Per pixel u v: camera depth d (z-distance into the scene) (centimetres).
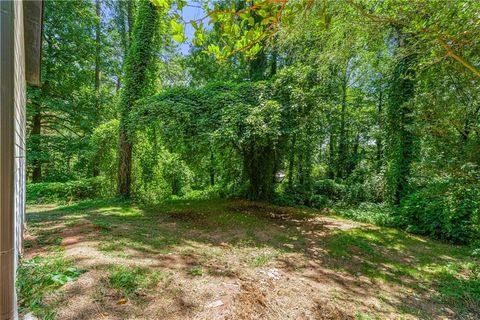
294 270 322
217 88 770
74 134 1102
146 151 851
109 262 249
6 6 114
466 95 313
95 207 650
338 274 327
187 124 677
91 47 1027
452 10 227
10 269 118
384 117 806
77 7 990
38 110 950
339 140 1073
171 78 1116
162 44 854
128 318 172
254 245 407
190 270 265
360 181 949
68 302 177
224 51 161
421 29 243
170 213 599
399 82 671
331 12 230
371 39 338
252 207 722
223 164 901
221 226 507
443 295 286
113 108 1082
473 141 314
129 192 789
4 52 113
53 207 655
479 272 338
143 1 782
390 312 247
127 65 797
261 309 207
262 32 157
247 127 630
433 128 339
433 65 311
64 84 983
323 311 227
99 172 1003
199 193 948
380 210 693
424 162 367
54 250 275
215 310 193
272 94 683
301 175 938
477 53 259
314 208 789
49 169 1030
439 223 521
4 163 114
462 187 337
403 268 360
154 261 274
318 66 543
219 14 142
